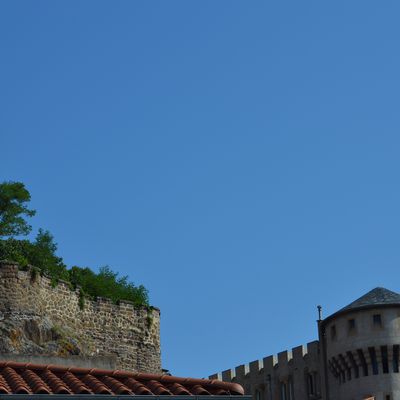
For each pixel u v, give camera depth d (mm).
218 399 17734
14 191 67562
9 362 18500
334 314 83875
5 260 60938
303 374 87750
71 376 18188
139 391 17625
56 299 63688
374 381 80250
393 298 82250
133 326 68312
